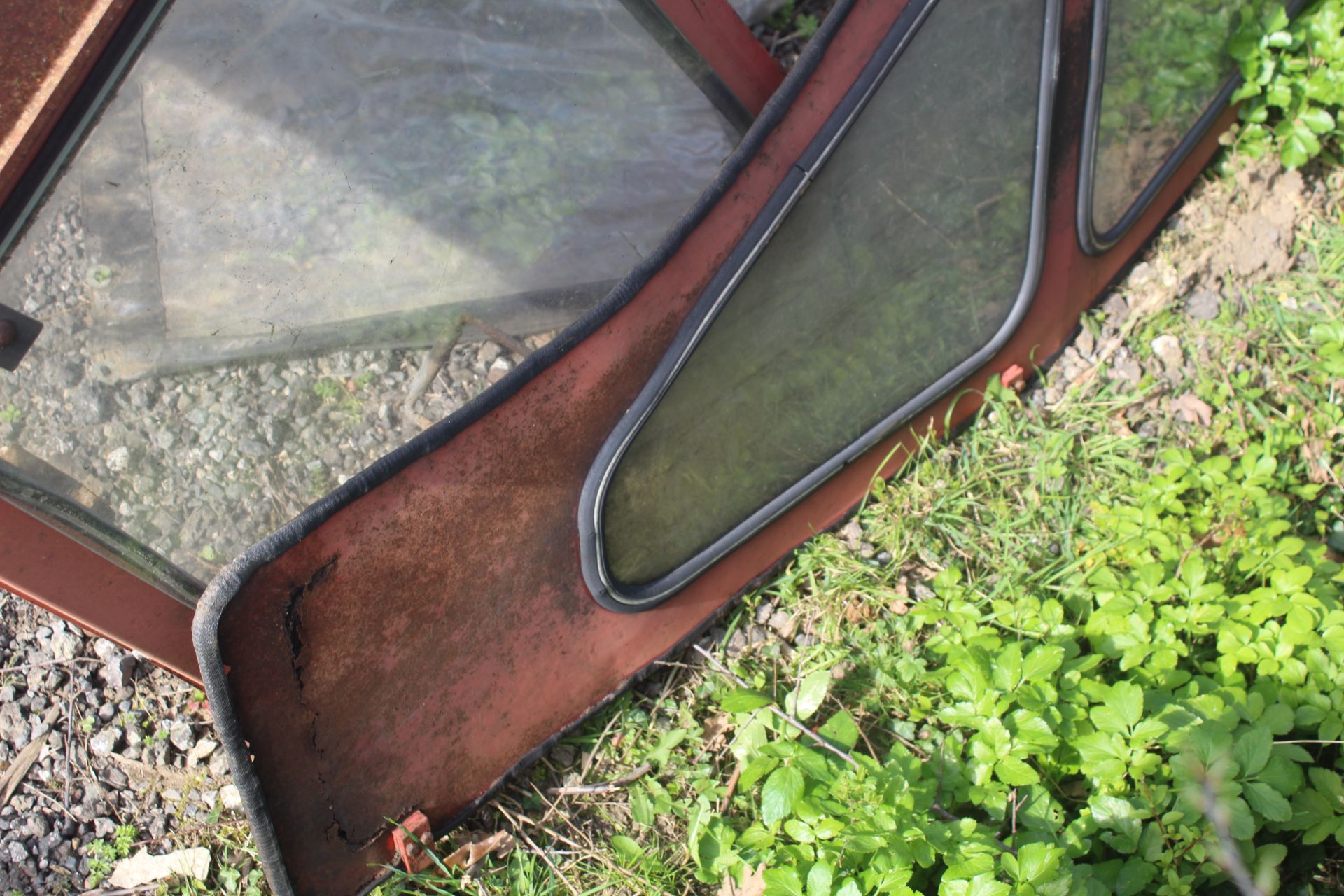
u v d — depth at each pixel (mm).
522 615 1122
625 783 1193
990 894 944
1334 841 1092
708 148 1370
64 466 1091
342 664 1021
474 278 1322
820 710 1215
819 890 972
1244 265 1482
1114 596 1176
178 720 1251
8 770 1232
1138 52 1339
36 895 1180
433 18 1230
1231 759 1007
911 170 1188
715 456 1190
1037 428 1383
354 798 1068
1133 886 1006
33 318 1081
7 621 1308
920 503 1338
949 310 1302
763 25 1603
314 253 1243
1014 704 1107
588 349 1058
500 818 1182
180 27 1080
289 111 1184
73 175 1057
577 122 1329
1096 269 1433
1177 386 1418
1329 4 1453
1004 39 1188
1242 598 1158
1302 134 1484
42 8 979
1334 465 1367
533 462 1068
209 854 1182
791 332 1178
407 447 998
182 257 1168
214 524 1188
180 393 1192
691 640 1268
